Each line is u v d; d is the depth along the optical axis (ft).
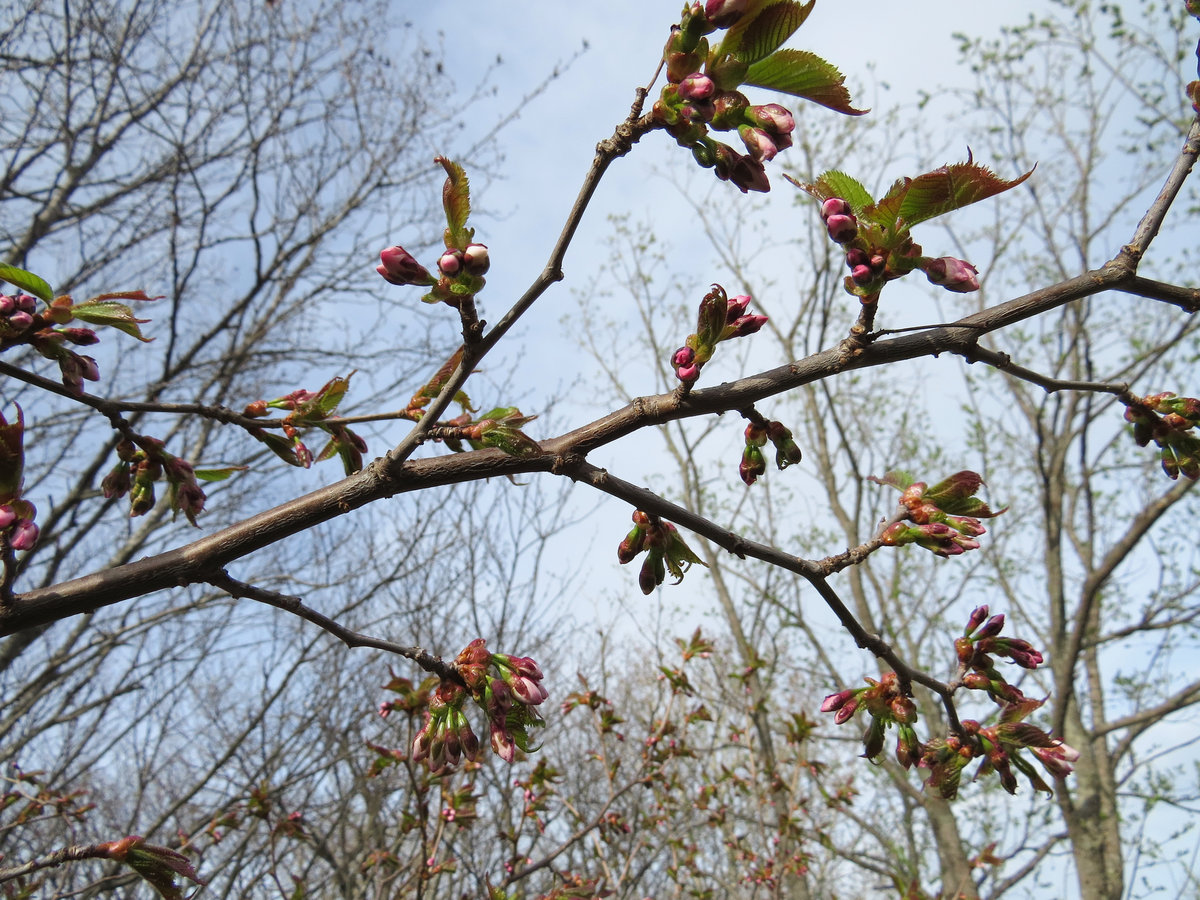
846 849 35.83
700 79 4.11
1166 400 6.07
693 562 5.78
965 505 5.69
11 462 4.44
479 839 20.15
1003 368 5.27
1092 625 34.12
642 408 4.97
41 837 20.62
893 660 6.04
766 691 27.32
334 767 23.00
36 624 4.44
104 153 25.41
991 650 6.51
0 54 23.62
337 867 19.63
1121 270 5.25
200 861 15.84
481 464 4.87
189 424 26.13
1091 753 29.27
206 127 26.08
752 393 4.91
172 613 21.84
